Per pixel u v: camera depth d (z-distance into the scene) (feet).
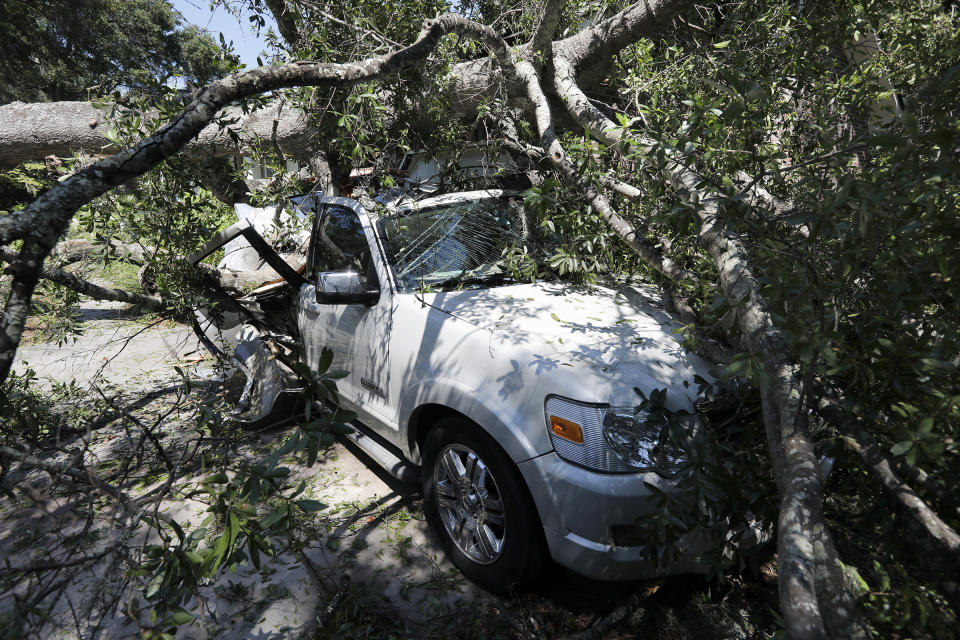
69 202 5.78
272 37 12.37
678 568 7.27
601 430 7.02
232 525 5.43
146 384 17.21
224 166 17.19
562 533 7.08
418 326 9.45
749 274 6.41
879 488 5.92
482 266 11.09
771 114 9.29
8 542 9.58
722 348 8.36
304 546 9.10
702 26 14.85
